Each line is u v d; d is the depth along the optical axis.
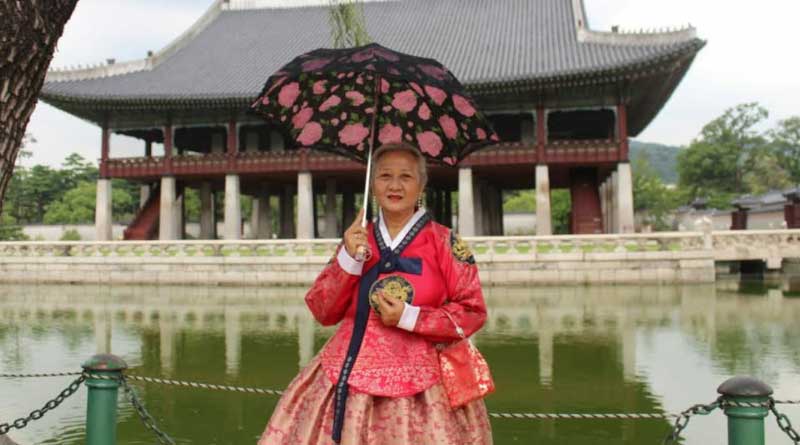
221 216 69.94
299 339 16.33
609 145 35.69
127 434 8.98
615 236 27.64
